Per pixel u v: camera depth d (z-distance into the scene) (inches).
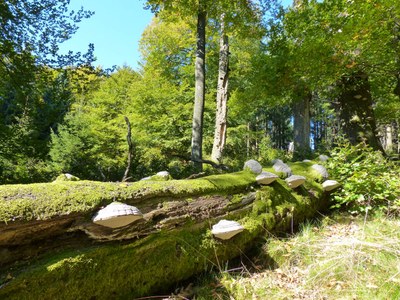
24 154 247.1
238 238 104.5
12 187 65.1
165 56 562.9
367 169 162.9
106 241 74.0
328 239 122.8
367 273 93.5
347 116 299.0
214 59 555.2
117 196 77.4
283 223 127.3
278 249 112.3
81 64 245.4
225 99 358.9
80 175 307.4
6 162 257.0
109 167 305.3
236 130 573.6
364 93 295.9
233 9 290.7
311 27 275.3
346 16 254.4
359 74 292.2
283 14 315.0
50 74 247.4
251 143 751.1
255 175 128.0
